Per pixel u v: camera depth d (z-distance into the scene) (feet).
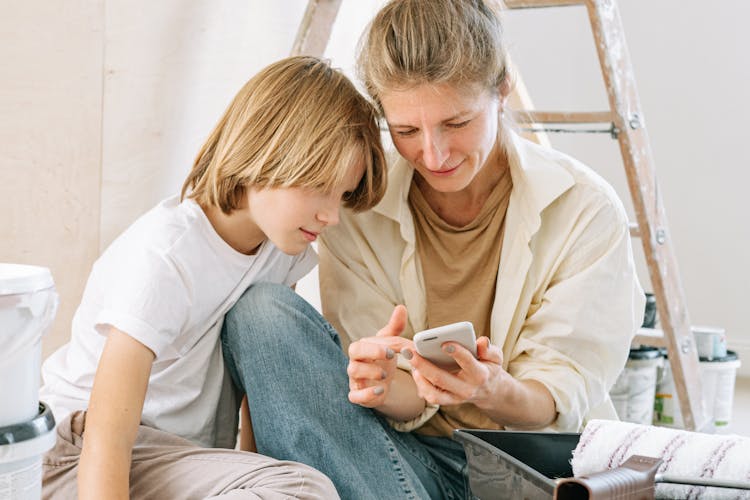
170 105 6.95
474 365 4.34
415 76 4.50
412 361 4.42
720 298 12.11
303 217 4.81
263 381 4.80
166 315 4.60
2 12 6.17
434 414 5.55
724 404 9.13
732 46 11.83
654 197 8.05
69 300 6.64
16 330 3.32
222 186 4.85
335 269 5.71
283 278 5.49
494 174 5.42
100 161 6.67
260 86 4.91
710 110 11.97
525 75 12.32
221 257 4.94
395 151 5.66
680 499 3.54
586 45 12.24
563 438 4.17
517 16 12.12
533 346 5.35
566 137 12.50
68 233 6.59
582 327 5.32
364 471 4.77
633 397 8.46
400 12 4.75
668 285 8.27
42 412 3.51
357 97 4.98
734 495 3.48
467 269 5.46
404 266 5.51
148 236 4.80
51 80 6.40
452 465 5.42
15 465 3.30
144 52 6.77
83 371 4.93
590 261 5.33
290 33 7.57
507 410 4.87
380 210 5.46
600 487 3.19
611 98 7.66
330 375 4.83
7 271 3.46
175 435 4.83
